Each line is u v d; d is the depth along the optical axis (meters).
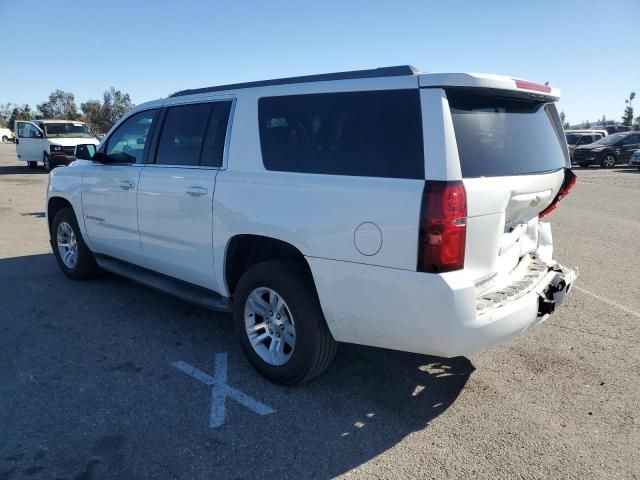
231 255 3.88
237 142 3.77
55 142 20.14
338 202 3.06
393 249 2.85
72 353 4.08
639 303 5.39
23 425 3.10
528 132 3.38
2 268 6.48
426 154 2.80
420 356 4.10
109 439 2.98
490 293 3.11
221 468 2.76
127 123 4.98
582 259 7.27
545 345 4.32
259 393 3.52
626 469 2.79
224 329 4.61
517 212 3.27
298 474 2.73
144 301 5.27
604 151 26.84
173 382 3.65
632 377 3.78
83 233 5.50
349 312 3.09
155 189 4.36
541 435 3.08
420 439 3.03
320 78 3.40
